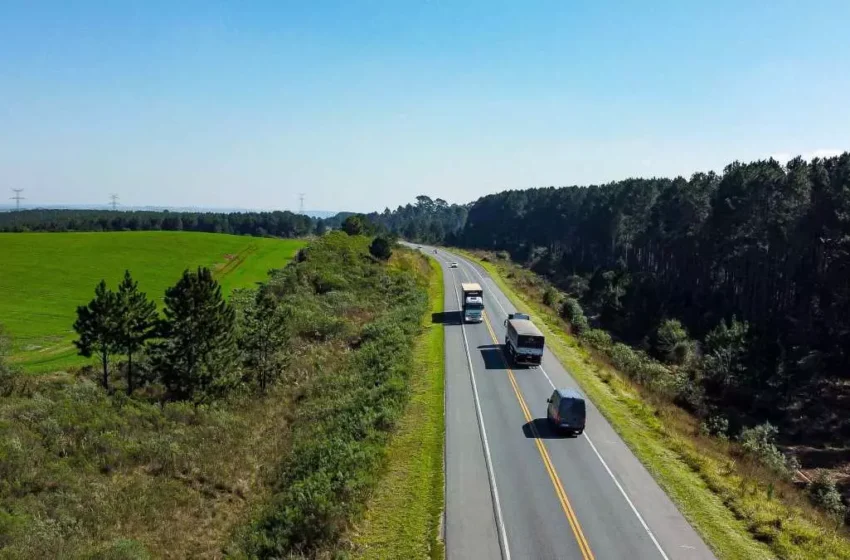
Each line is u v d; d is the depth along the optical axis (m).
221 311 42.41
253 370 45.38
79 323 39.88
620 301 86.62
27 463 28.12
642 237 112.94
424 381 39.28
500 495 24.25
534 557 20.03
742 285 81.00
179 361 40.97
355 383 39.47
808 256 71.81
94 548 23.02
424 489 24.66
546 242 169.50
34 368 43.66
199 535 25.45
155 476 30.02
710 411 45.59
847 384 55.62
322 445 29.03
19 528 23.05
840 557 20.86
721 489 25.53
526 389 38.28
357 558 20.16
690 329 76.50
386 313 61.12
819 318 68.12
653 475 26.55
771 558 20.53
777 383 54.81
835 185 68.12
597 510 23.28
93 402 36.81
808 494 31.81
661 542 21.19
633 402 36.75
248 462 32.06
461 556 20.03
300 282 72.56
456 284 85.88
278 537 21.98
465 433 30.73
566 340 52.62
